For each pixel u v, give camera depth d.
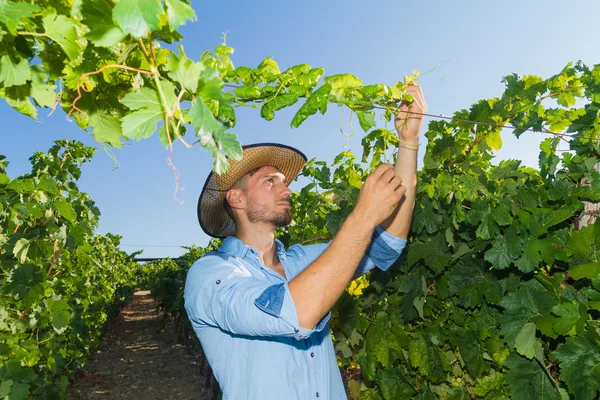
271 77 1.05
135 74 0.80
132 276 17.56
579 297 1.71
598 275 1.54
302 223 3.50
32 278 3.26
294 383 1.44
